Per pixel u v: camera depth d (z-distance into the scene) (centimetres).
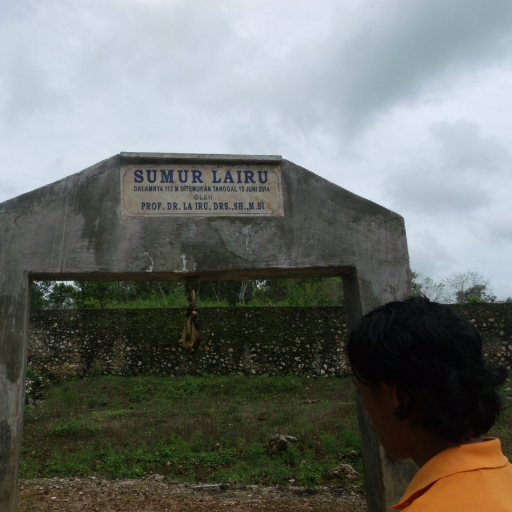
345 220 501
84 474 825
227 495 695
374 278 495
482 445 118
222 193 492
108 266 462
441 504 104
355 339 131
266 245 488
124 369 1966
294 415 1262
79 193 469
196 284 493
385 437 130
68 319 2002
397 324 125
